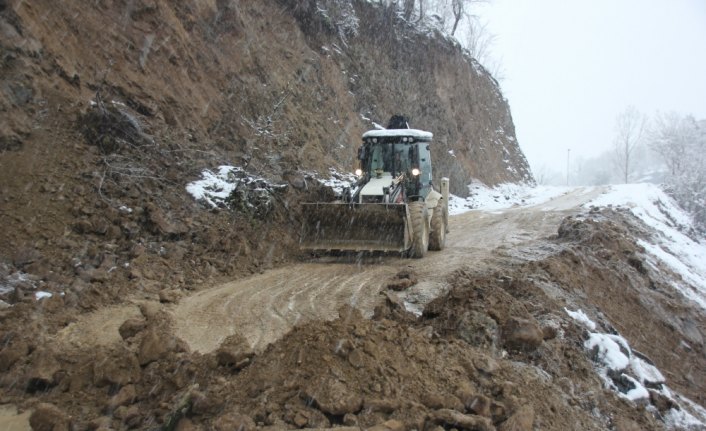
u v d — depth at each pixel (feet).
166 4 47.96
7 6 35.14
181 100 45.37
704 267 66.28
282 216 40.75
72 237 29.73
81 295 25.29
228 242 34.78
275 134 53.52
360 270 34.86
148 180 35.99
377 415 14.26
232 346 17.01
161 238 32.68
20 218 29.25
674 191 132.26
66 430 14.88
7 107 32.94
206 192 38.40
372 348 15.98
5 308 22.70
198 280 30.30
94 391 17.10
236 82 53.21
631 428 19.89
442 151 93.61
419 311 26.22
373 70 83.71
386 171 42.96
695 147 164.66
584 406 19.63
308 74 67.46
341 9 80.33
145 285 28.07
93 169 34.17
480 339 20.58
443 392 15.53
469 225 61.21
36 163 32.40
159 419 15.05
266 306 26.53
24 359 18.75
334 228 37.45
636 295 40.32
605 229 50.62
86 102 37.35
